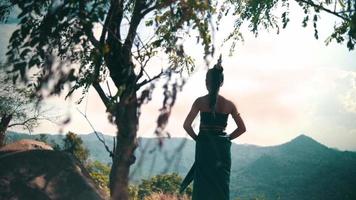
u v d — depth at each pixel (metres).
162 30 3.74
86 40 3.08
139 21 3.78
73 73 2.85
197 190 4.54
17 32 2.94
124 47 3.83
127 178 3.60
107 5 3.06
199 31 3.12
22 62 2.84
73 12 2.96
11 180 3.98
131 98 3.66
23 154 4.35
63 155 4.60
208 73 4.49
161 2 3.38
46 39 2.92
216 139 4.48
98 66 3.65
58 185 4.18
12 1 3.16
